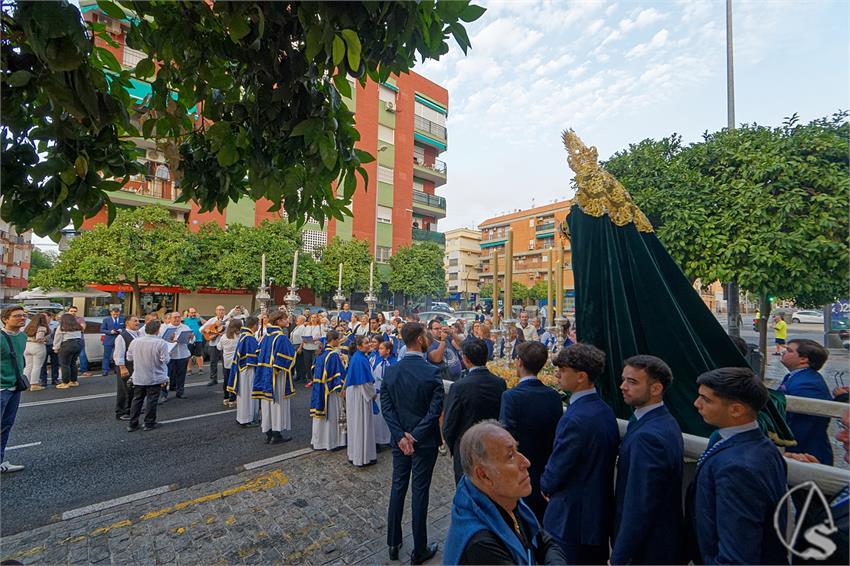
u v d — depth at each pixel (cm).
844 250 550
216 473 479
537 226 5262
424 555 318
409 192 3158
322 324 1018
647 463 190
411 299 3020
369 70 182
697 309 315
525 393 283
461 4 167
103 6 186
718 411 174
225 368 788
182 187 242
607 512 226
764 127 656
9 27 152
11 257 2556
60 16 137
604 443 229
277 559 321
